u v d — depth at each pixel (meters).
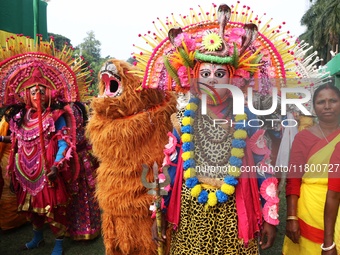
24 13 4.70
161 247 1.93
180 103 2.47
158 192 1.74
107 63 2.19
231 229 1.66
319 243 1.74
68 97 2.90
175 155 1.88
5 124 3.25
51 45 2.88
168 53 1.97
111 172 2.20
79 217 3.12
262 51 1.81
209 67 1.66
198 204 1.70
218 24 1.87
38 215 2.96
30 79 2.70
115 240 2.25
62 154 2.65
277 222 1.63
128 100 2.17
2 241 3.22
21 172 2.75
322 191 1.70
